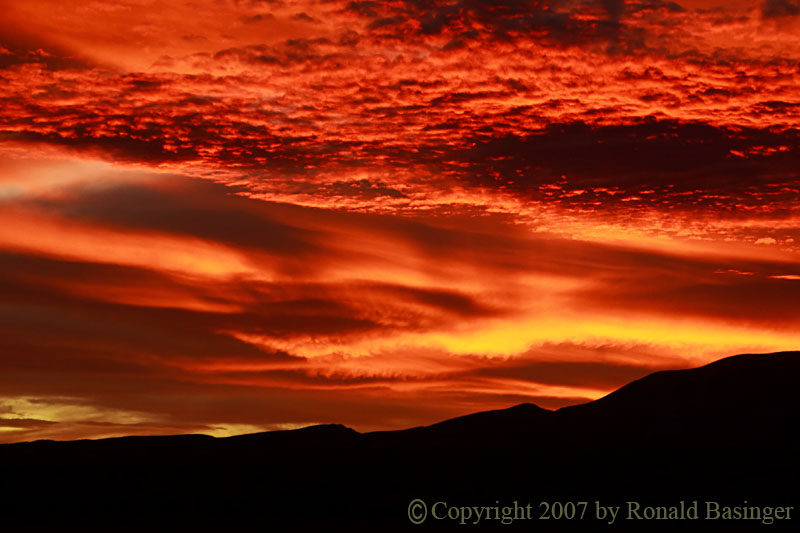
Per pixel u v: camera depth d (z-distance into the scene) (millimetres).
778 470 83625
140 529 72000
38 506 79312
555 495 81750
